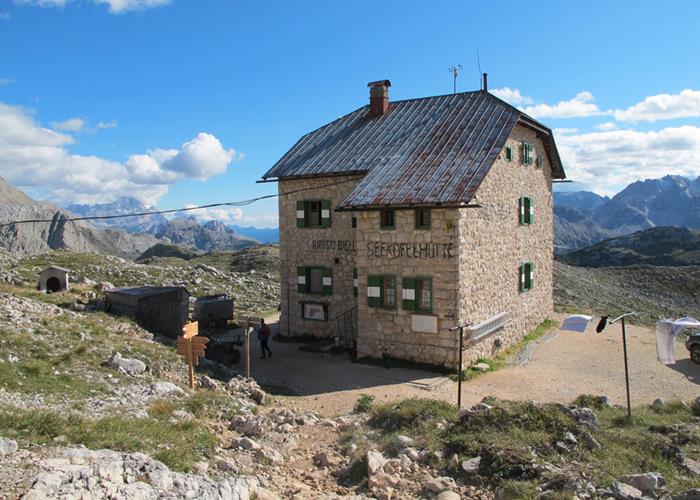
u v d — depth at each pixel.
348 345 23.25
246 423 11.54
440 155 21.88
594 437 9.93
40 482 5.91
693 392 16.97
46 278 26.14
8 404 9.56
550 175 29.89
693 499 7.14
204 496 6.96
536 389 17.33
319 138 27.41
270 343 25.02
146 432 9.18
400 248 20.09
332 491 8.57
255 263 57.09
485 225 21.17
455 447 9.80
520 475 8.43
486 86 25.84
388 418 12.27
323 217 24.78
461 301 19.23
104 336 16.95
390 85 27.38
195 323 14.88
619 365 20.48
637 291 56.44
